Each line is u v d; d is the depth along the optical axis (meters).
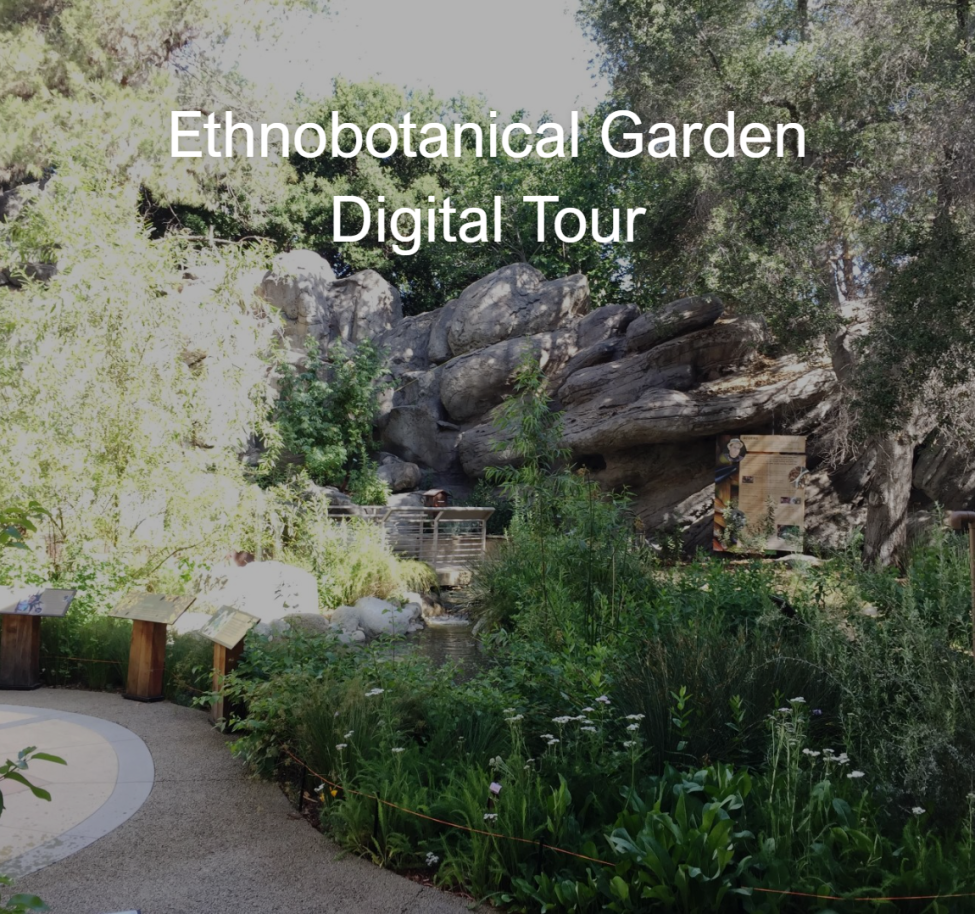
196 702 5.54
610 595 7.65
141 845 3.73
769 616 5.31
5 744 5.17
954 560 5.37
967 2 15.06
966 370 13.46
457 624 12.10
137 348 8.79
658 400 18.38
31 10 20.44
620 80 18.50
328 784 4.05
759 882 2.89
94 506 8.85
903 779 3.45
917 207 14.41
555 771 3.80
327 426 20.06
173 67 22.14
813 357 18.45
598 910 3.02
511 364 22.14
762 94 16.52
